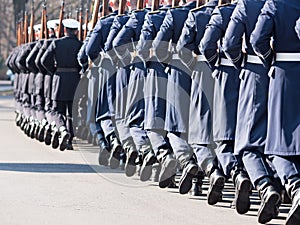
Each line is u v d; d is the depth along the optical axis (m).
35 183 15.79
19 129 28.41
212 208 13.53
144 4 17.34
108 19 17.86
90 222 12.34
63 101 21.56
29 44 24.53
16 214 12.85
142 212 13.14
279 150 11.65
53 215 12.82
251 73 12.24
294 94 11.65
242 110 12.37
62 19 21.78
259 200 14.34
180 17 14.54
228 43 12.25
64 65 21.36
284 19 11.61
